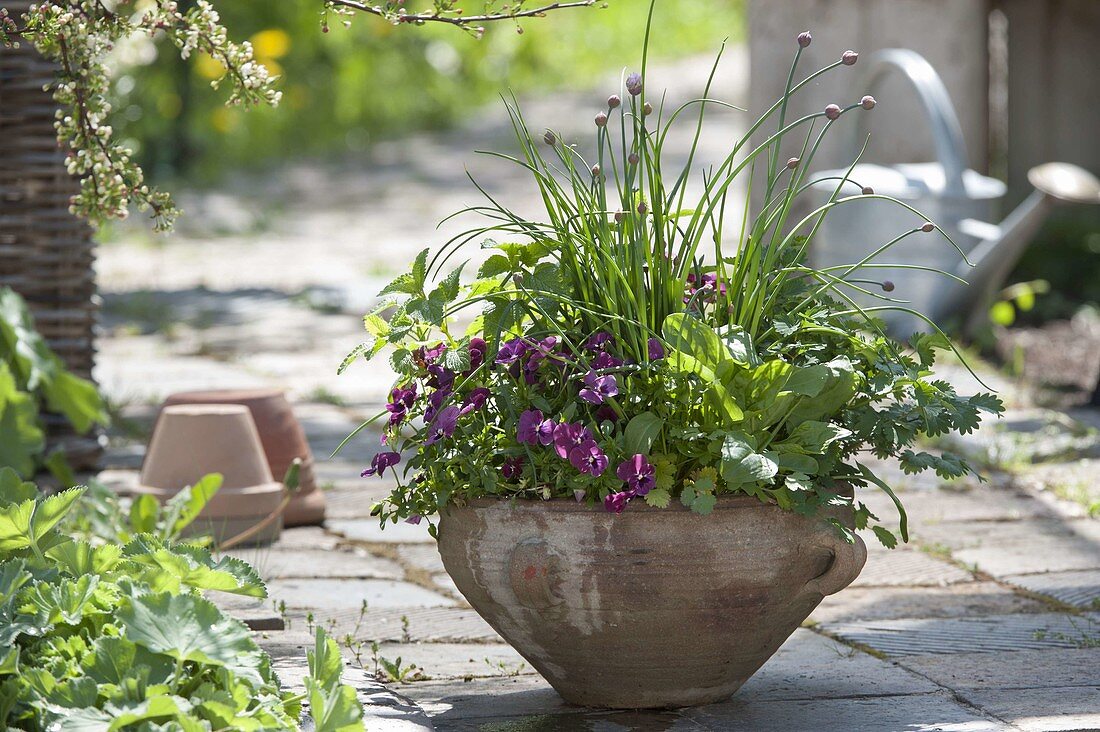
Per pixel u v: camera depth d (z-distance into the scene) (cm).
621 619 310
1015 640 407
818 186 988
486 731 325
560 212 338
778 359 321
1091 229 1157
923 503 593
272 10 2278
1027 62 1166
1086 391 815
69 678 260
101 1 340
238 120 2236
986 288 894
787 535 311
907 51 1056
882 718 331
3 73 599
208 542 495
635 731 322
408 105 2552
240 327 1077
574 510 308
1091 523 557
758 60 1071
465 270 1297
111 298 1207
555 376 323
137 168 355
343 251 1470
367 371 919
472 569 323
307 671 339
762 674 371
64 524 509
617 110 2409
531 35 2841
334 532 553
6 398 558
